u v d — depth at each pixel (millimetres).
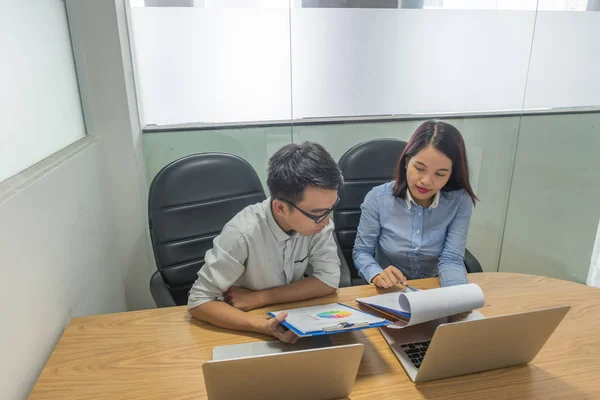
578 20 1999
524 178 2225
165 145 1889
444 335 756
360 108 1973
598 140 2209
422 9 1881
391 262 1515
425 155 1260
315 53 1869
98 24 1477
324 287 1142
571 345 945
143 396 799
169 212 1339
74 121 1456
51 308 1040
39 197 1009
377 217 1467
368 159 1596
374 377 846
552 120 2139
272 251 1111
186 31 1761
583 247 2424
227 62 1823
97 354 919
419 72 1968
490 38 1969
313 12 1815
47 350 1003
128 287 1810
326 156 964
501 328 789
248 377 704
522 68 2035
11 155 978
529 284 1221
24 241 918
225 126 1904
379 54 1908
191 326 1019
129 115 1604
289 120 1939
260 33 1809
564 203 2309
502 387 820
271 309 1084
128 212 1714
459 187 1374
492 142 2129
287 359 696
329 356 712
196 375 855
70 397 799
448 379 843
